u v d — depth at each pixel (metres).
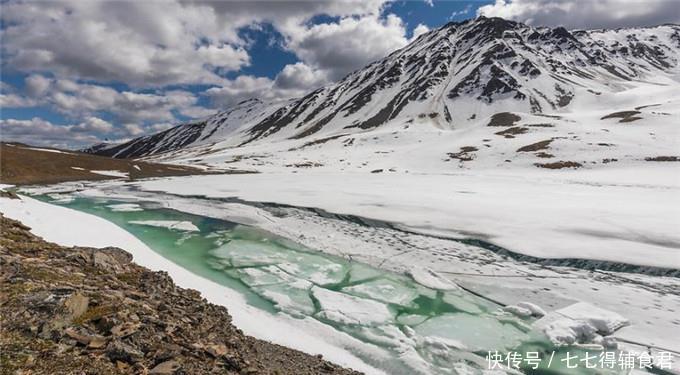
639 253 20.25
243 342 10.33
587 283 17.45
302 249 22.89
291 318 14.02
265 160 120.56
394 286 17.58
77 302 8.65
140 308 9.70
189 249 22.53
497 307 15.56
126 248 19.42
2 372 6.20
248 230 27.30
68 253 13.15
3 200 25.30
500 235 24.47
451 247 22.98
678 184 46.47
